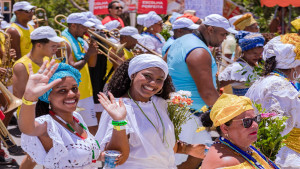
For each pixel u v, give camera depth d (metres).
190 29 6.25
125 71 3.47
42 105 3.20
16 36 7.34
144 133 3.33
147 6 10.58
